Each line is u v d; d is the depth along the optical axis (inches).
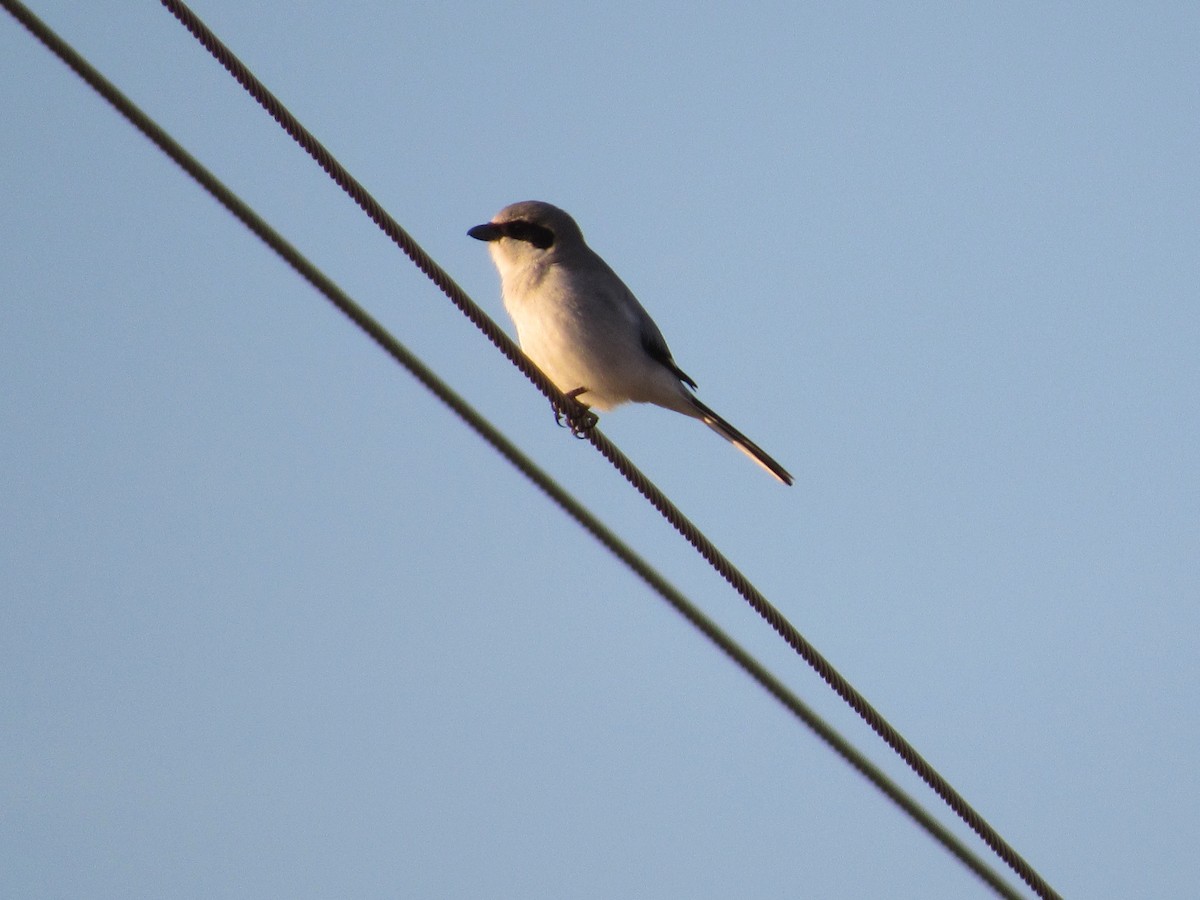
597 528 421.4
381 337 416.2
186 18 386.9
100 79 383.2
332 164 410.6
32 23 370.0
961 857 429.1
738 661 423.5
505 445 420.8
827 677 421.7
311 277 408.2
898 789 423.2
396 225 423.5
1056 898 440.8
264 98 399.2
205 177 398.0
